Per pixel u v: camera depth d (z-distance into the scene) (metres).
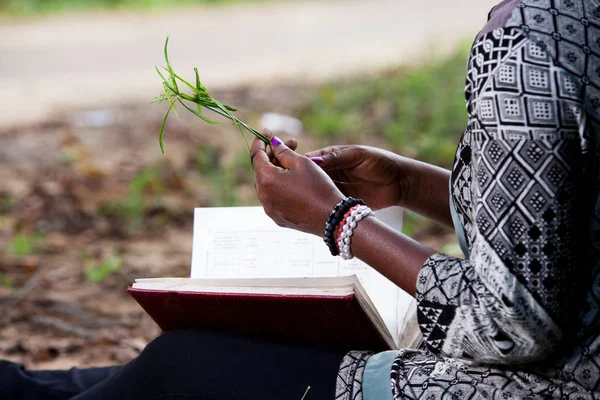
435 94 9.03
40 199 6.42
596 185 1.79
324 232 2.09
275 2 18.67
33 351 4.14
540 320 1.79
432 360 2.04
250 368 2.11
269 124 8.45
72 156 7.44
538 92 1.75
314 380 2.07
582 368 1.85
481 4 17.22
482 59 1.82
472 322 1.84
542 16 1.77
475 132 1.84
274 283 2.15
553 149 1.75
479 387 1.92
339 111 8.91
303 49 13.47
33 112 9.54
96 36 14.79
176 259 5.46
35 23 15.95
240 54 13.15
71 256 5.46
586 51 1.75
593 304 1.84
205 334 2.20
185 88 10.60
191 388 2.12
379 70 11.15
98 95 10.43
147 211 6.22
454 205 2.10
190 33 15.06
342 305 2.03
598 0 1.81
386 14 16.66
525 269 1.79
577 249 1.81
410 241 2.00
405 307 2.63
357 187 2.61
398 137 7.68
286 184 2.13
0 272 5.13
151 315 2.34
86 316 4.58
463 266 1.90
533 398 1.88
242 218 2.71
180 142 8.00
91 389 2.32
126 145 7.95
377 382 2.01
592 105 1.75
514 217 1.78
